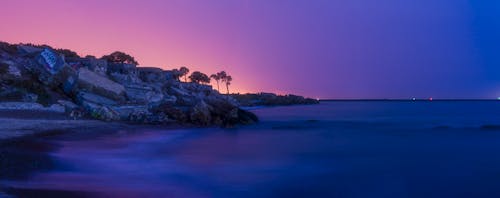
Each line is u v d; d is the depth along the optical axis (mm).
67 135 36875
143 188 20000
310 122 79375
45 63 64312
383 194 19906
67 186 18922
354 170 26219
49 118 46562
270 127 63844
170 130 51219
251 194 19703
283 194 19828
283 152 35125
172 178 22766
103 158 28297
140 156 30047
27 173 20531
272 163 28875
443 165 28359
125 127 49188
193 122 59312
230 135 50156
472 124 77562
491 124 77500
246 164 28109
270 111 137375
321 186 21484
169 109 60938
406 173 25047
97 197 17484
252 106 187125
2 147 26828
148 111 60531
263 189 20703
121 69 86062
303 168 26922
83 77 61094
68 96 60656
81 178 21062
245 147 38094
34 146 29078
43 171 21422
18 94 52375
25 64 64188
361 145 41031
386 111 152750
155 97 73938
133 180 21781
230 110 65438
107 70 80688
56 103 55156
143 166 26234
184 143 40094
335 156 32562
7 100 50625
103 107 53375
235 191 20312
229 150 35906
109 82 64625
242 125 64688
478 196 19422
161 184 21203
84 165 24641
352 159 31109
